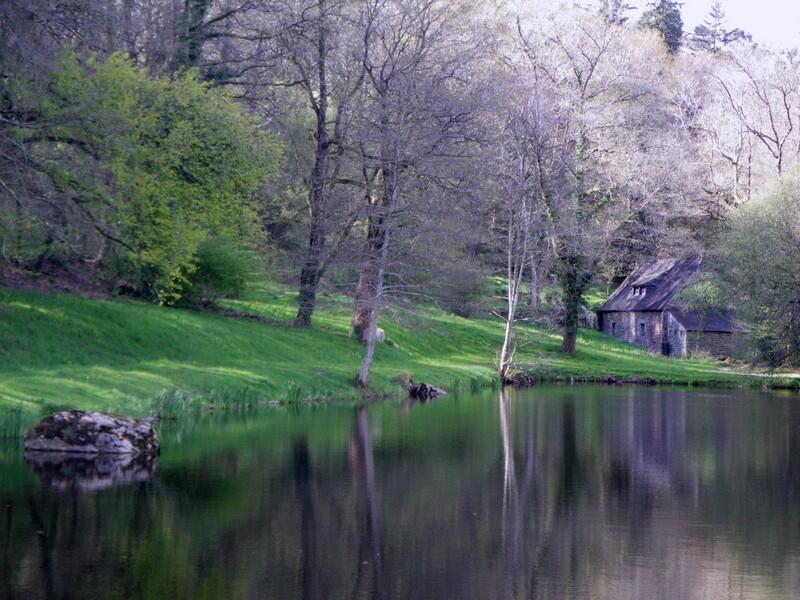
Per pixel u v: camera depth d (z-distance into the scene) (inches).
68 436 829.8
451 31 1713.8
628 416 1280.8
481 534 602.9
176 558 529.3
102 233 1167.6
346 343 1761.8
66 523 597.6
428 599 475.2
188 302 1647.4
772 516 663.1
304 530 597.9
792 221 1850.4
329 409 1261.1
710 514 668.1
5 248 1232.8
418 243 1574.8
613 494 733.3
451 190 1704.0
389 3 1674.5
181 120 1238.9
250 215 1392.7
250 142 1337.4
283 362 1505.9
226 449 885.2
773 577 519.5
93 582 484.4
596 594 488.1
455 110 1657.2
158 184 1195.9
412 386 1572.3
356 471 795.4
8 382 1002.1
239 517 623.8
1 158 1055.6
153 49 1445.6
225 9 1609.3
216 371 1302.9
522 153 1891.0
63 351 1211.2
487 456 898.1
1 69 1050.1
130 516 618.8
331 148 1752.0
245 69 1672.0
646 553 564.7
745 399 1598.2
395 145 1514.5
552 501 703.7
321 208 1663.4
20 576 491.5
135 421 851.4
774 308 1876.2
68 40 1202.6
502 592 489.4
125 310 1419.8
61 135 1095.0
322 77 1713.8
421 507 672.4
